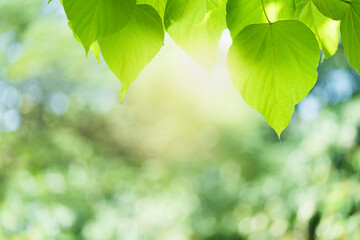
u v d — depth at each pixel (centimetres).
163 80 841
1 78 721
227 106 913
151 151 1025
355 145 370
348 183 351
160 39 70
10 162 700
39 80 788
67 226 454
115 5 64
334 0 75
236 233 824
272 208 455
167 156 1026
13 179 462
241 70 72
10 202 404
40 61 663
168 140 1004
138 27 69
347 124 368
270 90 72
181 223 789
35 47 642
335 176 372
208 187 981
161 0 77
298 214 388
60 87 818
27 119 830
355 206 350
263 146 935
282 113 72
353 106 371
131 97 911
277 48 71
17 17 691
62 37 636
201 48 76
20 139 781
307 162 404
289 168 436
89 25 63
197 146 1002
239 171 966
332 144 377
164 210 736
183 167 1013
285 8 77
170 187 942
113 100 919
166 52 702
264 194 488
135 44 69
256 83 72
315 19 84
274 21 78
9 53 712
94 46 77
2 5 670
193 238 823
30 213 409
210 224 868
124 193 787
